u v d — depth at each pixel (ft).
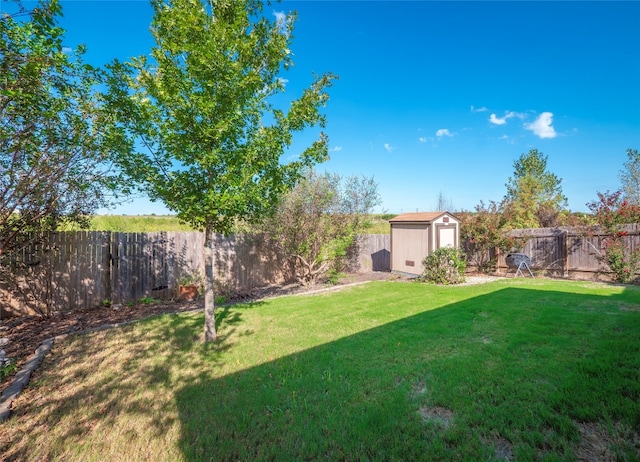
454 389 9.18
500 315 17.19
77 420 8.09
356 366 11.06
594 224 33.14
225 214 14.40
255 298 25.80
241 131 13.92
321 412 8.23
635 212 29.43
